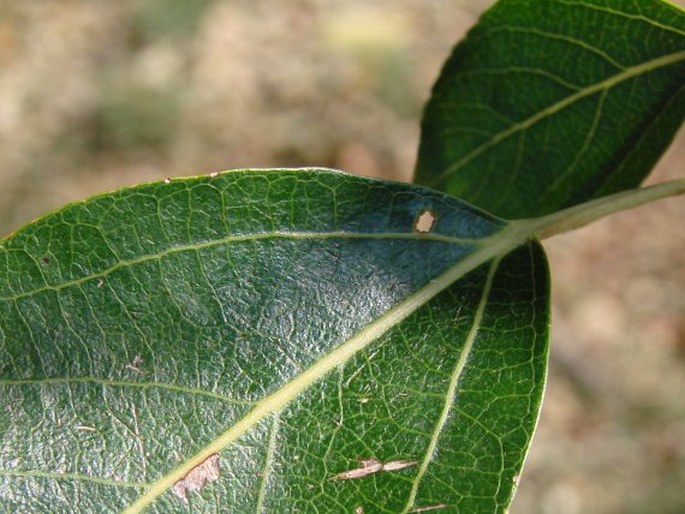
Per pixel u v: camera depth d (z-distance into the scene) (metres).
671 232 0.73
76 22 0.81
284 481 0.12
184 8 0.82
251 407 0.13
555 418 0.59
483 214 0.13
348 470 0.12
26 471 0.12
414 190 0.13
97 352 0.13
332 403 0.13
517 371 0.13
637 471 0.56
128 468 0.12
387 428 0.12
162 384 0.13
